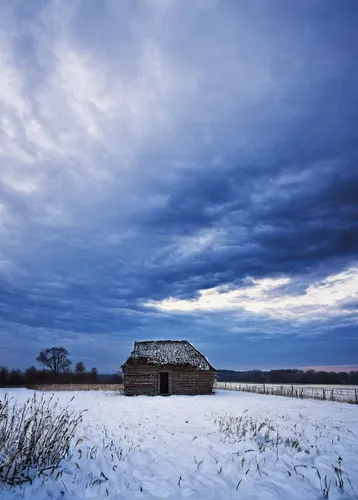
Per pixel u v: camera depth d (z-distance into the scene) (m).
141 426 13.81
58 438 7.87
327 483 7.39
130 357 37.97
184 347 42.41
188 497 6.54
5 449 6.89
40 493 6.12
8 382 78.38
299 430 13.20
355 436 12.35
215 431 12.85
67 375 89.75
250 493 6.83
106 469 7.66
